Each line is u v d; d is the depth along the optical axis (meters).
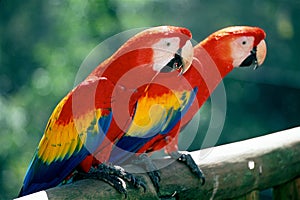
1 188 19.47
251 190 7.70
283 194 8.07
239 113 23.17
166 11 21.94
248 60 8.62
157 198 7.25
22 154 19.58
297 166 7.99
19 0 21.92
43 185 7.73
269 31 23.75
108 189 6.95
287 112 23.61
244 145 7.73
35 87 20.11
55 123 7.62
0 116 19.56
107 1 20.58
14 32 21.89
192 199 7.50
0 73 21.72
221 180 7.48
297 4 24.33
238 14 23.22
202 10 22.75
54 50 20.66
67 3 21.03
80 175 7.58
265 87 23.45
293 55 23.73
